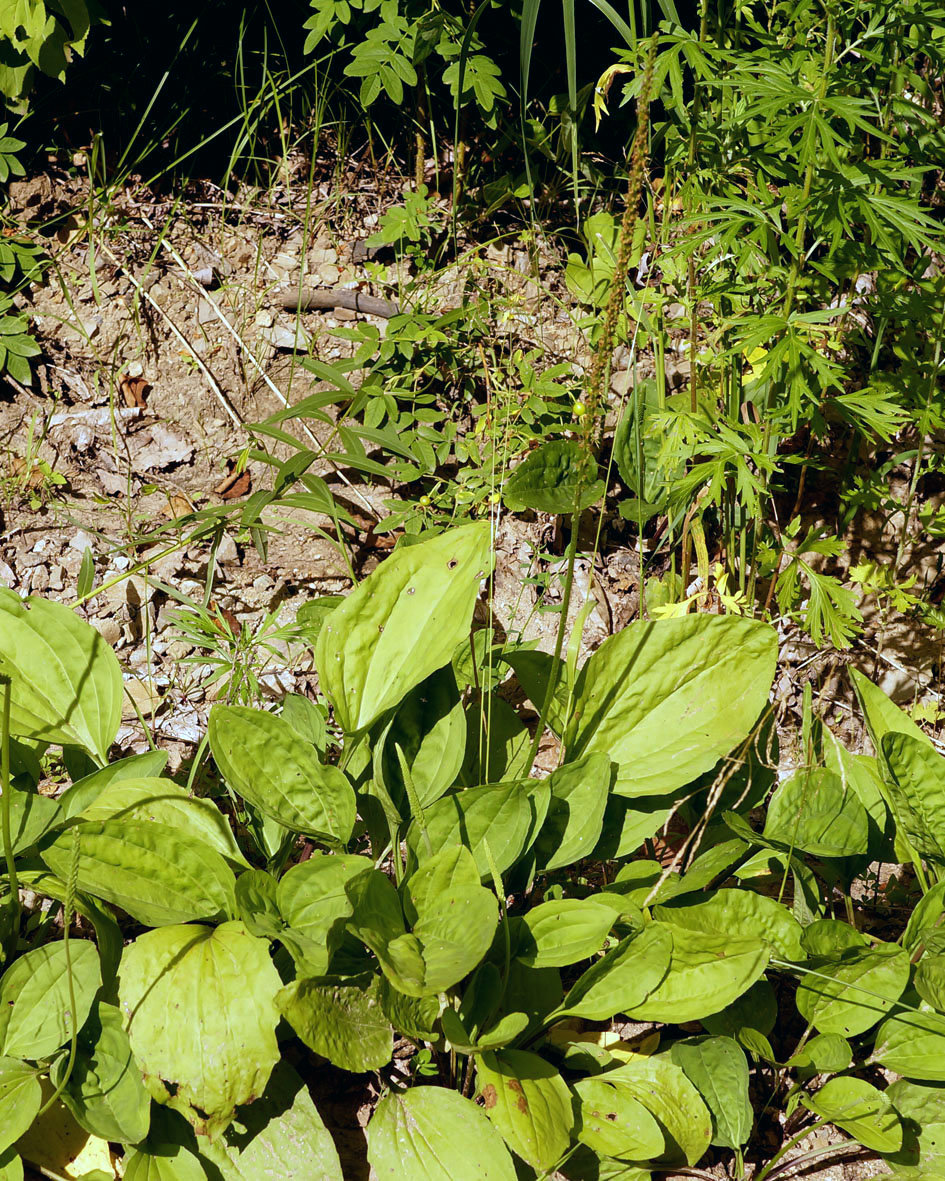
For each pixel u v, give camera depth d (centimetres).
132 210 358
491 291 353
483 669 254
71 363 335
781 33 249
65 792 222
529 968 216
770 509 323
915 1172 203
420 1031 200
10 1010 195
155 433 331
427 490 332
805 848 230
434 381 339
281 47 394
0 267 335
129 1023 187
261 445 334
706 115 251
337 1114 217
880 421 234
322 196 375
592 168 381
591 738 241
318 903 206
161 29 382
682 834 275
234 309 347
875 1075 230
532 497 289
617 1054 219
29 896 243
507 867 216
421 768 233
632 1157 193
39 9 294
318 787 221
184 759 275
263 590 312
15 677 234
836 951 217
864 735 311
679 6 362
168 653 297
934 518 289
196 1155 192
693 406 257
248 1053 183
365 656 232
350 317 351
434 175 382
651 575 327
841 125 244
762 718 245
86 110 369
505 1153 186
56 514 314
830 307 283
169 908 203
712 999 203
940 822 230
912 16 216
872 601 321
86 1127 182
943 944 212
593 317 325
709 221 234
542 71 388
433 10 329
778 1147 221
